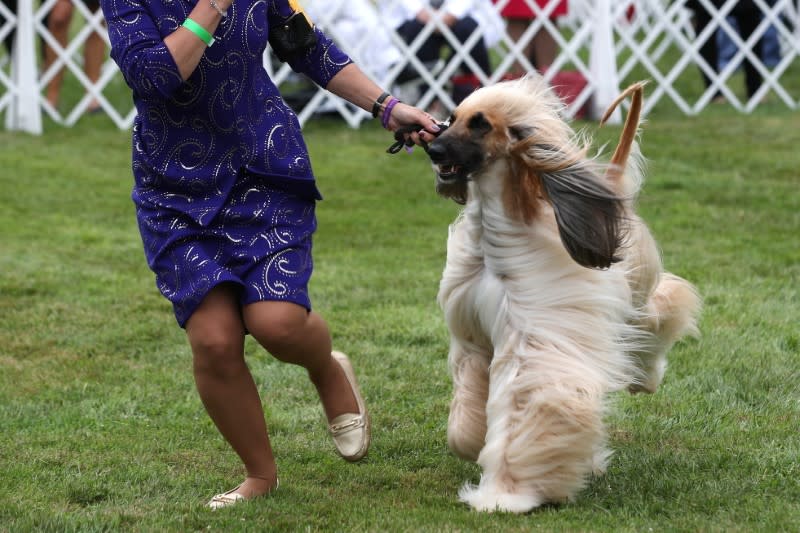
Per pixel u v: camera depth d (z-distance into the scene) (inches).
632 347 225.5
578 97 645.9
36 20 639.8
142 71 188.1
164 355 320.5
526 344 204.2
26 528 198.5
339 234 452.8
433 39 652.7
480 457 208.4
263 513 204.4
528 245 204.5
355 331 335.0
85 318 352.5
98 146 606.9
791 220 457.4
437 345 323.9
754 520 196.9
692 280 376.8
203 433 261.6
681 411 263.0
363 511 205.8
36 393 288.8
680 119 670.5
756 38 689.6
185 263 199.2
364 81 219.5
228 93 198.7
